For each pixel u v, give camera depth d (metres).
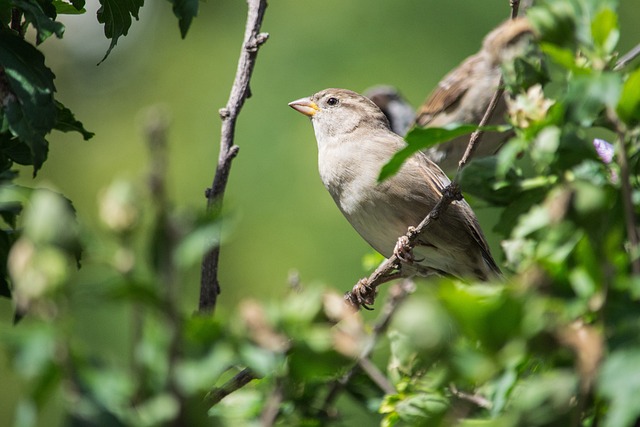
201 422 3.80
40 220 3.61
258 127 19.70
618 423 3.67
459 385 4.84
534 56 5.75
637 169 4.80
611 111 4.38
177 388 3.68
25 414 3.59
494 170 5.64
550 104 4.98
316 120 10.92
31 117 5.66
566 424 3.96
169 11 24.14
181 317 3.73
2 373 18.44
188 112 22.19
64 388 3.63
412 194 10.07
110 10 6.73
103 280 3.75
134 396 3.69
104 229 3.76
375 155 10.36
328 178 10.66
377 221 10.31
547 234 4.66
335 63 19.70
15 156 6.24
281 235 18.97
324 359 4.23
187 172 21.34
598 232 4.11
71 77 25.12
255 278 18.91
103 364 3.72
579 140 4.78
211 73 22.41
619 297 3.93
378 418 6.84
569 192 4.14
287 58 20.00
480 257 10.24
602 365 3.78
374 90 14.64
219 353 3.81
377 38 19.73
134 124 23.92
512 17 7.22
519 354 3.99
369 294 8.92
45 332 3.55
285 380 4.45
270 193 19.30
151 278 3.74
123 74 24.81
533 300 3.96
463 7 19.61
